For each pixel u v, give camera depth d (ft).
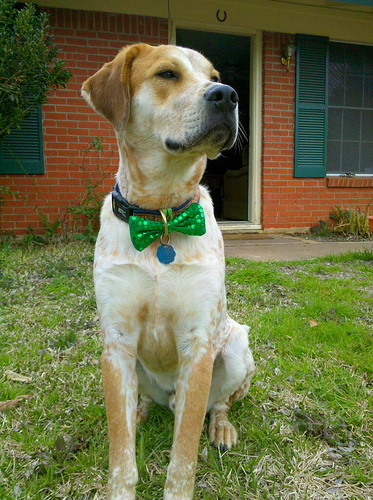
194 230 5.59
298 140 23.24
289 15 22.26
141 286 5.54
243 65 31.09
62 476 5.38
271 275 14.03
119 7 19.83
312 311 10.91
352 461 5.69
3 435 6.21
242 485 5.33
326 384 7.49
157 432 6.46
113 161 20.62
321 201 24.18
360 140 25.29
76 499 5.10
